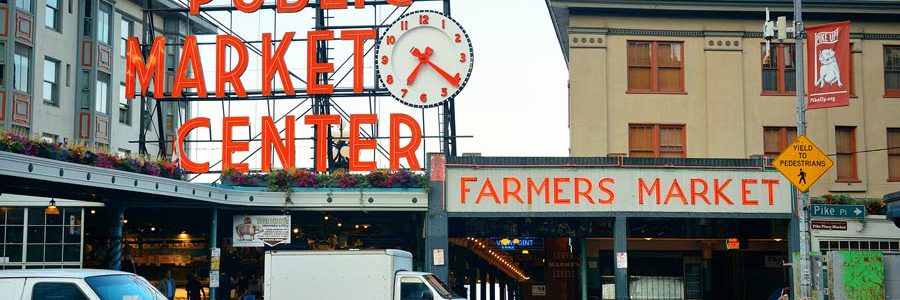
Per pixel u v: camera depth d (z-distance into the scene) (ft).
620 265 112.27
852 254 86.28
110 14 175.11
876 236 115.96
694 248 128.98
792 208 113.91
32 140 82.33
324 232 131.03
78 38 167.53
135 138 183.73
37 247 114.42
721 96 129.29
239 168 128.77
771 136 130.00
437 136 128.77
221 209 115.34
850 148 130.72
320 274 88.69
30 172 77.87
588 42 128.98
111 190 91.35
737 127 128.77
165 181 96.22
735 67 129.80
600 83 128.36
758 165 114.52
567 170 113.80
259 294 133.18
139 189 92.22
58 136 160.66
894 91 131.23
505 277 205.26
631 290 128.67
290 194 112.06
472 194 113.09
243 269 135.64
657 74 129.59
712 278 132.05
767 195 114.01
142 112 135.85
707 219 123.54
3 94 147.84
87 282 52.70
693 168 114.11
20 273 53.06
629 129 128.67
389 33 131.23
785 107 129.80
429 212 112.47
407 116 128.77
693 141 128.67
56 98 161.17
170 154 188.75
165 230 133.80
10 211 114.52
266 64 134.41
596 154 127.13
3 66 148.66
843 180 129.49
